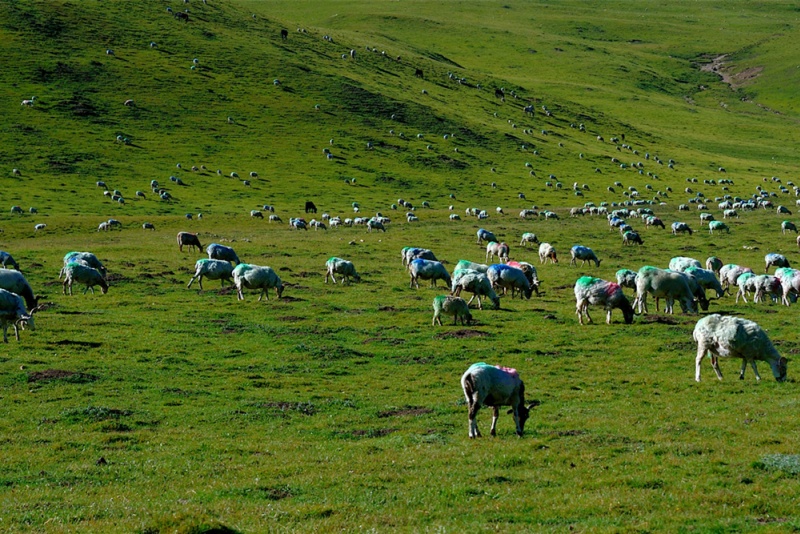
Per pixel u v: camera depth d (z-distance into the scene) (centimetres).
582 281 3647
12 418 2173
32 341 3134
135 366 2850
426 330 3550
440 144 14388
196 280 4934
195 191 10350
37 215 8200
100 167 10800
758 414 2072
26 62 13988
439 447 1867
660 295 3822
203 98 14362
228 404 2405
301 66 17212
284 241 7069
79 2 17862
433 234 7769
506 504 1409
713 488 1458
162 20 18312
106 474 1680
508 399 1961
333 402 2427
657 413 2161
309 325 3644
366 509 1397
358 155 13075
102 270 4869
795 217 9394
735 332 2464
